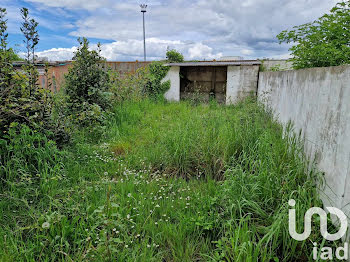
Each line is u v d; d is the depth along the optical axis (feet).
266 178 7.77
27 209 7.06
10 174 7.94
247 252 5.17
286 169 8.28
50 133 10.34
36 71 11.14
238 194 7.43
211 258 5.46
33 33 10.79
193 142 11.98
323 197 6.93
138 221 6.88
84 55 17.58
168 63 32.22
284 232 5.72
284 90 13.83
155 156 11.50
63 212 6.81
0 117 8.96
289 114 12.22
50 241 5.68
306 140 9.10
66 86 17.85
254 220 6.88
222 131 12.85
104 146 12.50
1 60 9.67
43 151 9.25
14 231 5.94
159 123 18.20
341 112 6.21
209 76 35.63
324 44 11.55
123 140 14.26
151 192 8.36
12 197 7.19
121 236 6.10
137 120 18.83
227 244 5.98
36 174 8.34
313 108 8.52
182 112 22.26
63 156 10.28
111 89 21.38
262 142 10.13
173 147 11.59
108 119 17.10
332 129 6.73
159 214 7.40
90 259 5.31
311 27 13.28
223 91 35.12
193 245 6.14
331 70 7.04
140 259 5.43
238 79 29.19
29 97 10.47
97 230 6.37
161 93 31.24
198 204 7.68
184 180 9.74
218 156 11.04
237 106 26.16
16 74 9.86
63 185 8.43
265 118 16.55
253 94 28.73
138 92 27.40
